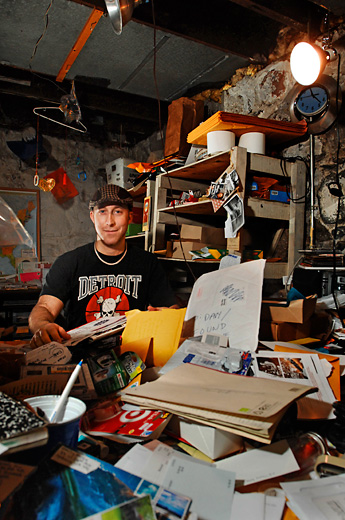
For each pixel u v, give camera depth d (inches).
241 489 19.0
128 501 15.3
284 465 20.4
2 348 35.7
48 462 17.7
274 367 29.8
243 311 35.2
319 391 28.1
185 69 110.0
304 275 66.9
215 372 28.5
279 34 94.5
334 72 77.9
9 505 14.8
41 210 150.2
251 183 76.0
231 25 92.1
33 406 21.8
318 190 80.7
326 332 46.3
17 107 143.1
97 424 24.2
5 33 91.7
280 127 76.6
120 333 37.2
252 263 38.0
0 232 142.9
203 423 21.5
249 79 103.6
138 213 126.0
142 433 22.4
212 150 77.2
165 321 34.4
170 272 102.1
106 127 155.9
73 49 98.4
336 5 75.3
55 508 15.1
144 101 137.6
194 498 17.2
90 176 160.1
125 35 93.4
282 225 86.7
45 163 150.9
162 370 30.8
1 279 140.6
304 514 16.6
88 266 62.6
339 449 23.5
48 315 54.8
